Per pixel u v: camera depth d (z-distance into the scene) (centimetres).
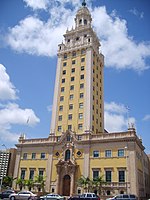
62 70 9025
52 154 7481
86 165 6788
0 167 9306
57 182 6950
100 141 6881
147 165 8550
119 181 6188
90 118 7544
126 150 6406
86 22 10162
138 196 5894
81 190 6575
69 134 7456
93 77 8588
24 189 7362
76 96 8181
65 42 9700
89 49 8794
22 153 8025
